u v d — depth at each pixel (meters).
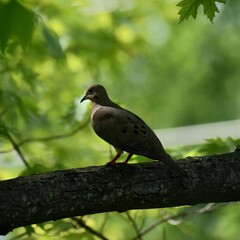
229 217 18.64
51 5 15.17
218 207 11.52
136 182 8.55
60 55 11.71
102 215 12.80
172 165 8.63
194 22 25.23
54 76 15.89
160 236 18.98
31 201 7.98
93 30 16.42
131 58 17.09
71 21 15.86
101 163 13.75
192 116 26.23
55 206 8.12
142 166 8.72
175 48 25.62
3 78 13.82
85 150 14.16
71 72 16.20
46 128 15.50
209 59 25.86
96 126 9.62
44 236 10.96
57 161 13.23
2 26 8.88
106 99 10.83
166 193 8.65
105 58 16.53
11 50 12.80
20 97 13.84
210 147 11.29
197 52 25.80
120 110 9.69
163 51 25.66
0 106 13.52
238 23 21.97
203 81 26.17
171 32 23.77
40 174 8.26
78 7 15.66
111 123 9.49
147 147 9.14
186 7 8.91
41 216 8.09
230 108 25.88
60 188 8.18
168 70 26.33
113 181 8.46
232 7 21.48
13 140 12.88
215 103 26.00
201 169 8.86
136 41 16.98
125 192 8.48
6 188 7.97
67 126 12.84
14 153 13.68
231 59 25.83
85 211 8.38
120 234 13.66
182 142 24.38
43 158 13.67
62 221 11.17
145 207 8.68
